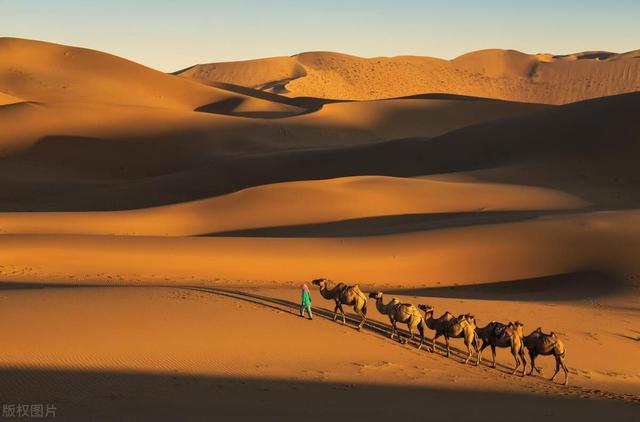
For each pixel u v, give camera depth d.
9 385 16.30
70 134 124.88
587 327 30.97
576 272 46.09
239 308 27.89
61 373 17.62
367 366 21.47
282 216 66.88
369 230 62.09
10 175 104.50
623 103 112.44
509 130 114.44
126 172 117.06
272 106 190.75
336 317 27.94
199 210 68.69
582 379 24.03
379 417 15.66
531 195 78.38
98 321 23.89
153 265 43.34
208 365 19.69
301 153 116.50
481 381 21.67
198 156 124.56
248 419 14.48
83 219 64.25
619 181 91.69
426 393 19.05
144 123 133.62
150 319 24.75
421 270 46.38
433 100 179.00
